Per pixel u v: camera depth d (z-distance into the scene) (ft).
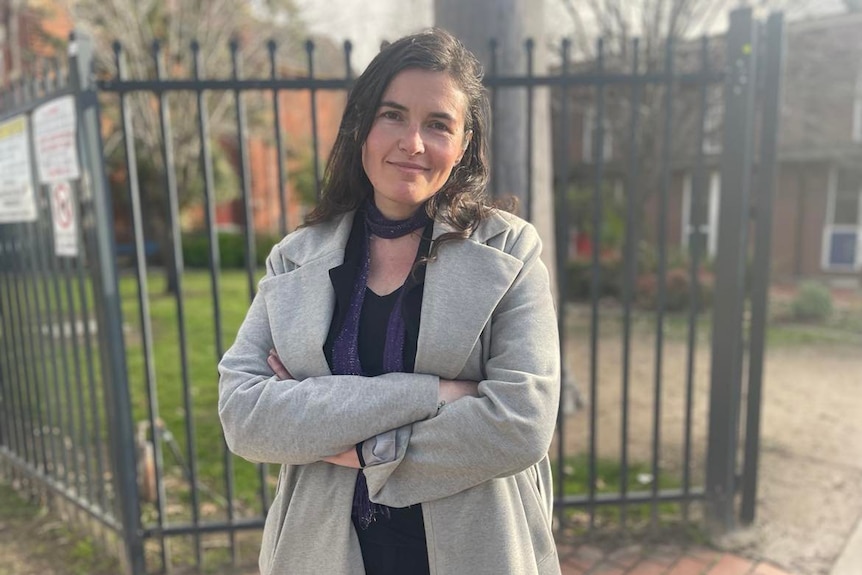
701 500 9.53
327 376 3.84
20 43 38.06
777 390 18.39
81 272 8.46
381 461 3.62
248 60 37.37
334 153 4.32
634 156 8.94
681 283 32.32
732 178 8.75
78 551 9.41
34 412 11.46
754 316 9.22
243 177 8.16
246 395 3.89
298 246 4.37
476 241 3.94
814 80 40.42
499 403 3.58
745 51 8.46
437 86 3.78
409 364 3.88
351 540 3.93
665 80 8.64
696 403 16.75
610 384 18.99
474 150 4.24
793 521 10.03
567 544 9.29
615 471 12.17
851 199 46.62
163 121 7.97
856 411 16.15
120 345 8.24
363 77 3.94
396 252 4.13
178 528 8.59
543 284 4.02
